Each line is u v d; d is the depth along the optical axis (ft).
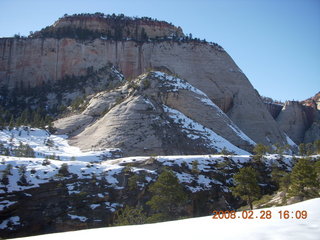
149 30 577.43
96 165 178.50
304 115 617.62
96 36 534.37
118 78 481.46
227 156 215.51
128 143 259.39
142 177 171.12
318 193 134.51
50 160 177.17
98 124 296.71
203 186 181.88
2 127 284.20
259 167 214.69
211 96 466.70
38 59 511.81
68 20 569.64
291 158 234.38
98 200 156.25
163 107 313.94
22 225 140.87
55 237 30.30
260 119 457.68
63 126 311.27
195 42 517.55
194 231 30.01
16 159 169.48
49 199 151.64
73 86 473.26
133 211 124.36
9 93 489.67
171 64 498.28
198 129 302.04
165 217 123.44
